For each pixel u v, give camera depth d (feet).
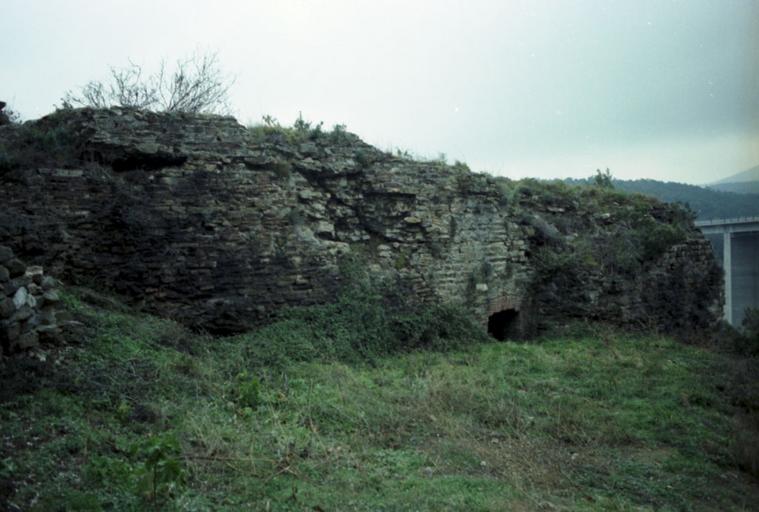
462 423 24.23
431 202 42.04
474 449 21.66
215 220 32.68
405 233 40.68
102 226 30.14
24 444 15.87
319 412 23.09
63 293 26.76
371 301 36.76
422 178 41.91
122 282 30.30
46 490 13.99
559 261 48.83
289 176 35.99
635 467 21.42
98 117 31.42
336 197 38.63
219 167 33.42
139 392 21.26
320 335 33.12
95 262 29.89
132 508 14.01
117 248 30.42
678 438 24.58
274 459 18.45
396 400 26.30
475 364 34.47
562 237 51.11
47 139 30.40
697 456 22.98
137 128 31.94
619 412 27.43
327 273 36.09
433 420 24.16
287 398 23.98
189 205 32.14
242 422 21.02
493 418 25.08
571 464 21.27
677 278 54.34
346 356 32.60
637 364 37.01
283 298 34.30
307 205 36.81
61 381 20.07
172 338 27.73
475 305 44.16
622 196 58.34
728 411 29.01
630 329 49.83
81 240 29.58
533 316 49.47
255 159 34.50
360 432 22.15
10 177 28.27
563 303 49.29
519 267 48.83
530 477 19.85
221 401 22.53
